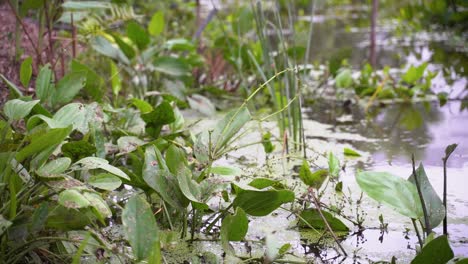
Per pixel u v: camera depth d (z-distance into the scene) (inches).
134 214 67.2
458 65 191.2
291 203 89.5
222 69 169.0
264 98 146.7
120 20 125.4
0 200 71.4
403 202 76.2
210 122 127.4
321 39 250.8
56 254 72.5
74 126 81.7
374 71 164.6
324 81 153.9
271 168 101.8
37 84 92.4
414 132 122.6
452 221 85.4
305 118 133.5
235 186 78.5
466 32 234.8
